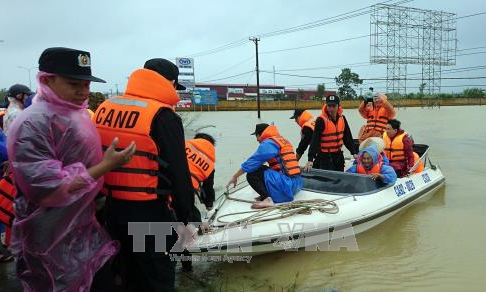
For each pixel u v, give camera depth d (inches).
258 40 1371.8
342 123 283.6
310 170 256.7
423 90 2549.2
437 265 191.2
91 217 107.7
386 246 212.2
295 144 619.2
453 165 434.3
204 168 185.2
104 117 113.3
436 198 299.9
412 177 286.0
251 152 542.9
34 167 92.0
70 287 103.0
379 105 333.4
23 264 104.7
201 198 190.9
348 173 245.0
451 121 1117.1
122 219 111.4
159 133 108.1
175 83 122.5
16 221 101.3
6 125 193.0
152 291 115.5
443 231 233.6
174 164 108.3
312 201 209.9
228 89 2790.4
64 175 93.2
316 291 166.6
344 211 210.8
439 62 2571.4
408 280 176.7
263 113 1660.9
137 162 108.3
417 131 825.5
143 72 113.0
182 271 183.6
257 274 181.2
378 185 249.4
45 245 99.8
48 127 95.3
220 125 1002.7
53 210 98.5
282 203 211.6
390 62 2477.9
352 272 183.8
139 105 110.2
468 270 185.9
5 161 169.9
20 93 196.9
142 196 109.3
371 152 248.4
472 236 226.1
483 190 323.0
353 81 2445.9
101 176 98.3
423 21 2519.7
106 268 113.4
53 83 96.9
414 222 247.9
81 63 98.0
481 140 660.7
